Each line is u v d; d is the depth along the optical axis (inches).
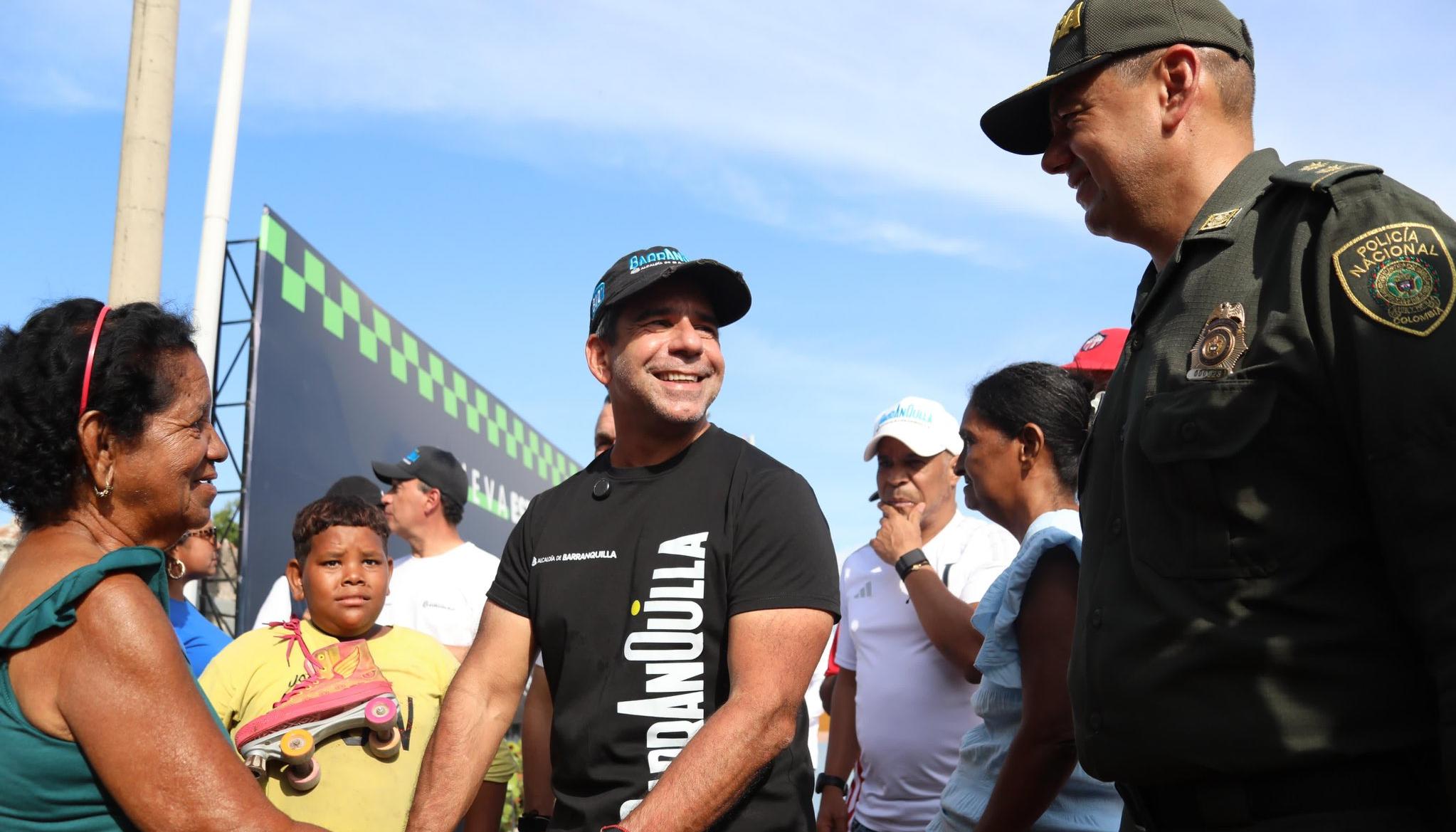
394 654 131.3
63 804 60.6
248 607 236.8
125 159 220.8
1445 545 52.7
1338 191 59.8
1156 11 71.1
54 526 66.1
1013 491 104.7
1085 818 96.0
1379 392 54.7
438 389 353.1
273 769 116.9
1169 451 61.8
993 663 95.1
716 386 93.7
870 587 137.9
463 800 87.2
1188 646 60.2
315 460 267.6
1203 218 68.2
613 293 93.0
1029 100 77.2
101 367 65.4
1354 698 56.5
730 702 79.6
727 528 86.4
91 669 60.6
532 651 93.7
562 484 98.1
